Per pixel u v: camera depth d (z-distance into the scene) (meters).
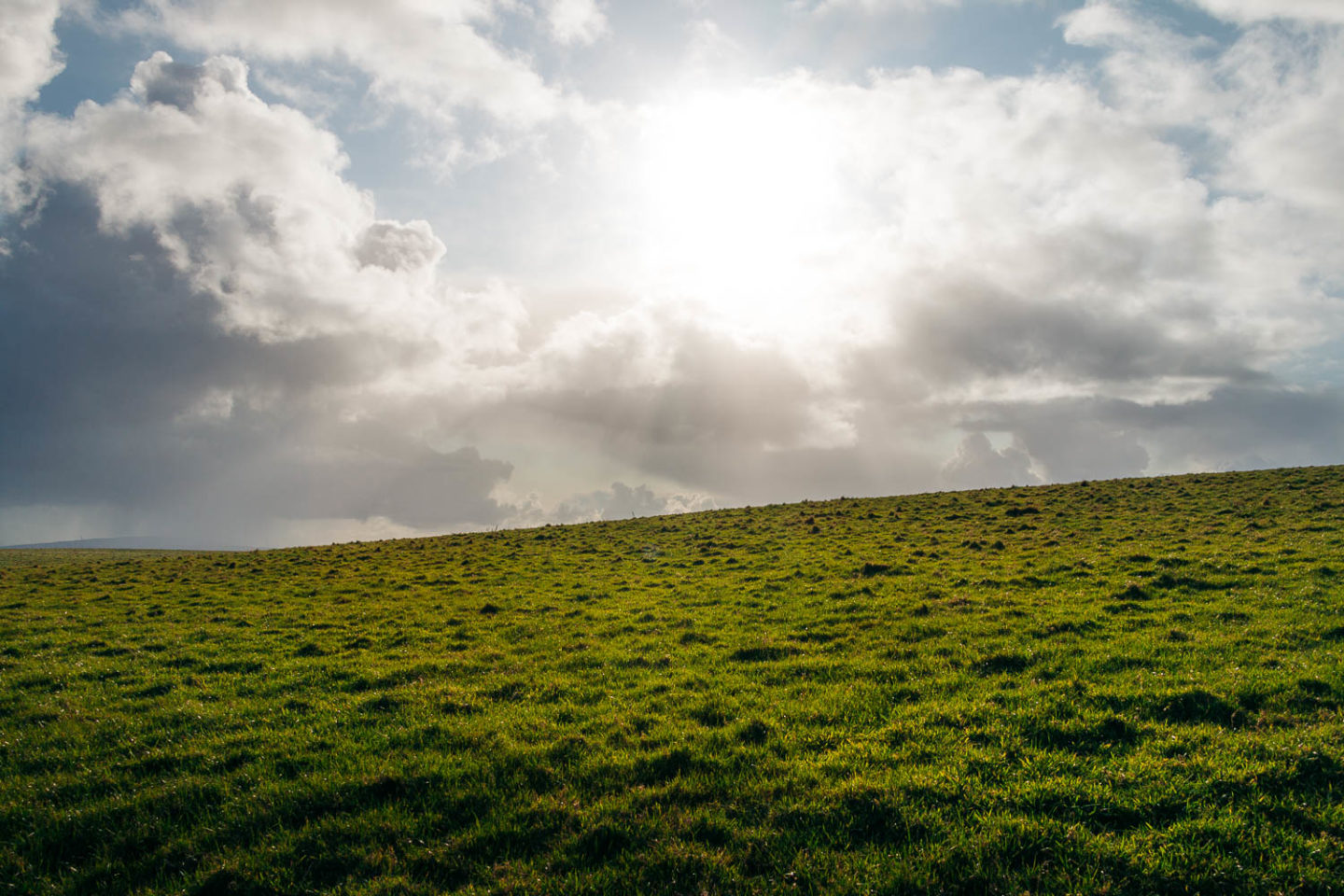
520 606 26.97
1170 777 10.05
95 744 13.95
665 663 18.06
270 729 14.23
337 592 32.62
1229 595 20.52
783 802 10.05
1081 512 39.25
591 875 8.67
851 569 29.20
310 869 9.16
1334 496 36.03
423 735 13.43
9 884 9.16
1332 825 8.77
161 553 66.06
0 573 46.28
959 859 8.61
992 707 13.01
